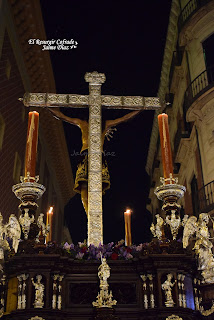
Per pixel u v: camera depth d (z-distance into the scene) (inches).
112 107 289.0
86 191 273.7
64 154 1003.3
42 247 192.9
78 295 193.0
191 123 726.5
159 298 186.2
